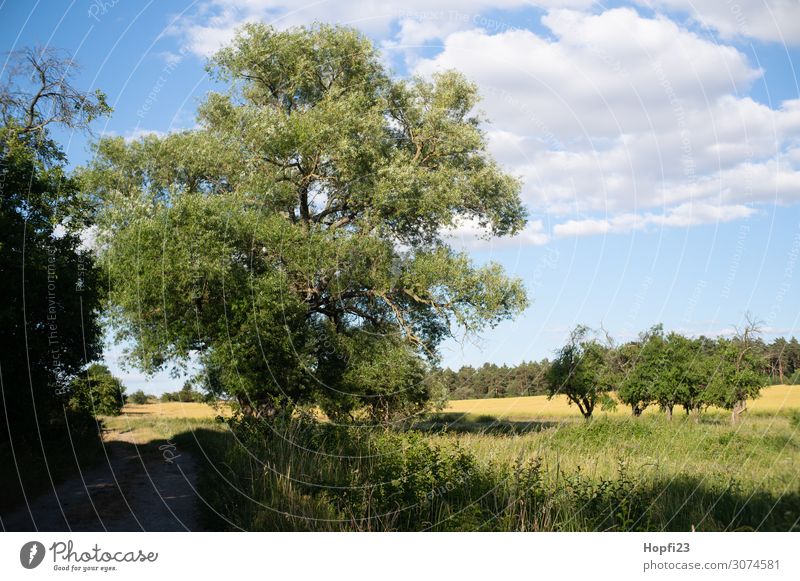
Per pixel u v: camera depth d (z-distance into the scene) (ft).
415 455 31.58
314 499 29.55
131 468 48.70
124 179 79.25
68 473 45.98
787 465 34.09
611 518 25.75
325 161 82.07
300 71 84.69
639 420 65.31
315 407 71.82
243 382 63.16
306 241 76.28
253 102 87.76
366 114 84.43
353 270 80.94
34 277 44.78
